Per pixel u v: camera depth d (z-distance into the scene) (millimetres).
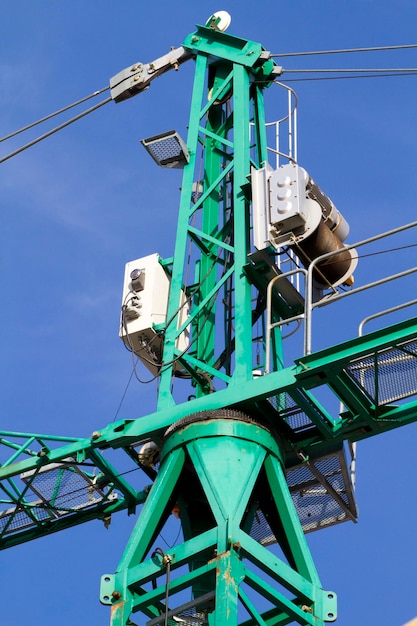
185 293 34312
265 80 37000
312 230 32188
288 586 27875
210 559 28188
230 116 36688
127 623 28125
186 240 33906
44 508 34219
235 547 27469
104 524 34062
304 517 33656
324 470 32375
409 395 29875
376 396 29922
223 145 36438
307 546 28859
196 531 30500
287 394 30344
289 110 37344
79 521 34219
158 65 38375
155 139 35188
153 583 28719
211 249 34594
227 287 34156
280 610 28422
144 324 33531
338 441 30984
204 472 28906
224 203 35656
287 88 37469
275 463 29797
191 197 34844
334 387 29734
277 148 36812
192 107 36188
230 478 28766
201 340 33500
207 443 29469
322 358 29172
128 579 28312
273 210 32438
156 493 29578
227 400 30156
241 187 33719
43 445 33219
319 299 33219
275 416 30594
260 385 29922
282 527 29484
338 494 32750
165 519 30047
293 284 33031
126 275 34688
